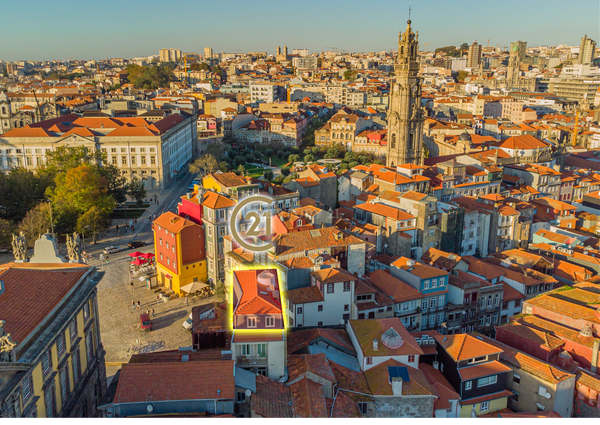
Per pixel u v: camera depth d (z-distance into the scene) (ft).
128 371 205.67
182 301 413.39
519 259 431.02
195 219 439.63
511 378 268.62
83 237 521.65
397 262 371.15
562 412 253.85
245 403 207.82
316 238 367.04
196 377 205.98
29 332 195.62
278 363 232.94
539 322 298.97
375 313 324.80
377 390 244.22
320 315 323.37
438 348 274.57
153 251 520.42
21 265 252.42
